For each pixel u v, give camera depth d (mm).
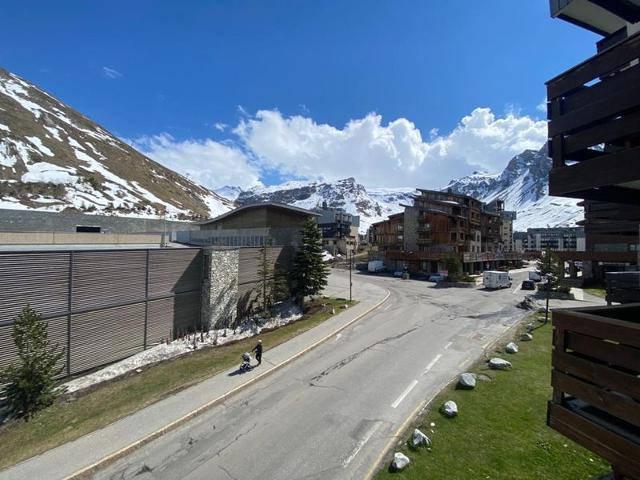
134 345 23406
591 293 44719
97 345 21219
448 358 21203
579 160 6383
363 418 14562
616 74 5148
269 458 12258
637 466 4211
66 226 54750
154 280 24812
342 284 53031
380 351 22766
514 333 26594
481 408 14773
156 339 24891
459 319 31375
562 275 50906
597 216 8422
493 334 26391
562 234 136500
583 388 4996
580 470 10656
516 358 20844
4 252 17266
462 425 13484
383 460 11766
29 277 18188
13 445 13617
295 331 27469
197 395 16969
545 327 28000
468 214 74375
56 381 19031
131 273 23266
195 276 28156
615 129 5160
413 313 33906
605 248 51094
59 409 16312
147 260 24297
